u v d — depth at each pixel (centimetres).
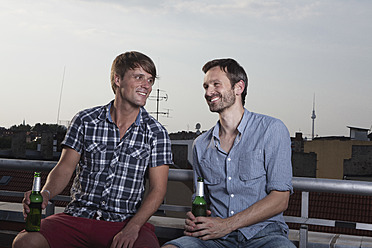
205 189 253
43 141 3186
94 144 252
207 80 247
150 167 255
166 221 302
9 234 322
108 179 249
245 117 244
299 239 253
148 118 258
